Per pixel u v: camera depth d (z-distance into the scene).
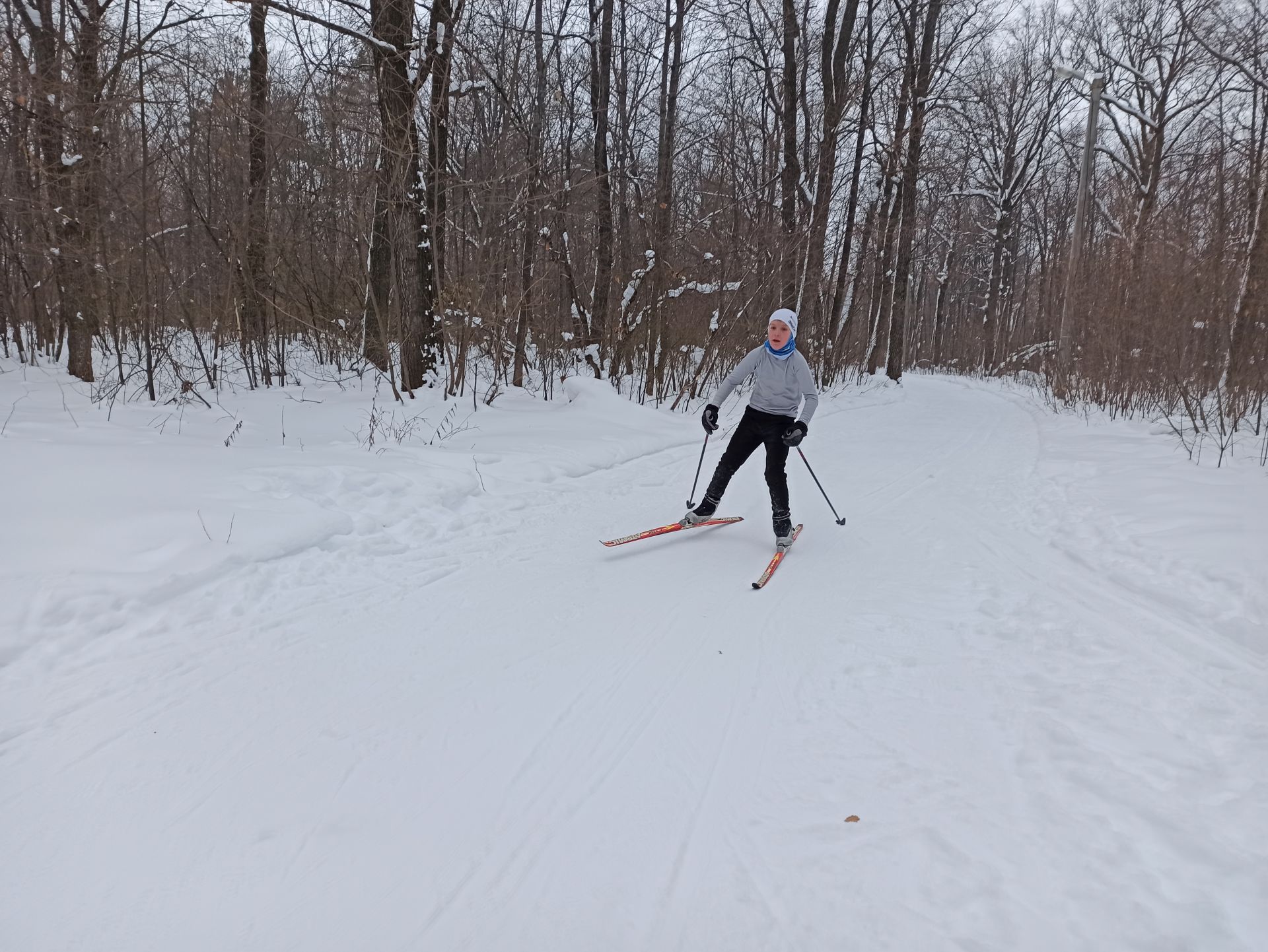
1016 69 29.33
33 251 9.16
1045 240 34.50
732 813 2.32
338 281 13.00
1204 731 2.63
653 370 13.13
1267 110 14.81
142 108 9.31
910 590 4.43
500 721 2.88
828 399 17.22
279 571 4.24
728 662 3.43
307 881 2.02
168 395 9.12
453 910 1.93
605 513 6.21
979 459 9.31
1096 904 1.84
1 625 3.26
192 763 2.55
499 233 11.49
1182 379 10.95
